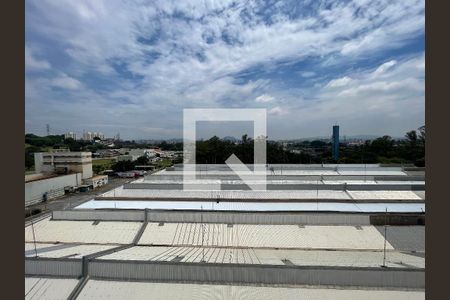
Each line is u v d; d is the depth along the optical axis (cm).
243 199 2069
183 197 2178
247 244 1446
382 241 1444
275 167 3797
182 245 1455
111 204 1994
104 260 1009
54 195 3416
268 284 963
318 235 1504
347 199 2031
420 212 1694
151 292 939
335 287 950
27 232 1573
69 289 957
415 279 937
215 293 930
